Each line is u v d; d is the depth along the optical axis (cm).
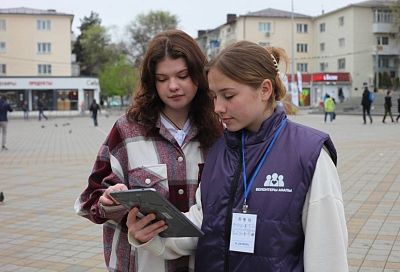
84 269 489
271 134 184
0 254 540
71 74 5947
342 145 1540
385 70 5650
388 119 3100
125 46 7150
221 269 180
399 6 4847
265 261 171
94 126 3111
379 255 497
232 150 192
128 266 215
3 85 4925
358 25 5525
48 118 4553
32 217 707
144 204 177
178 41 215
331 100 2853
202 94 221
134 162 218
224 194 185
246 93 180
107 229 226
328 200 170
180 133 224
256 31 6128
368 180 923
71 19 5784
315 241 167
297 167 174
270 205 173
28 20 5556
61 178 1052
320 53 6150
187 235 187
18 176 1092
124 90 6041
